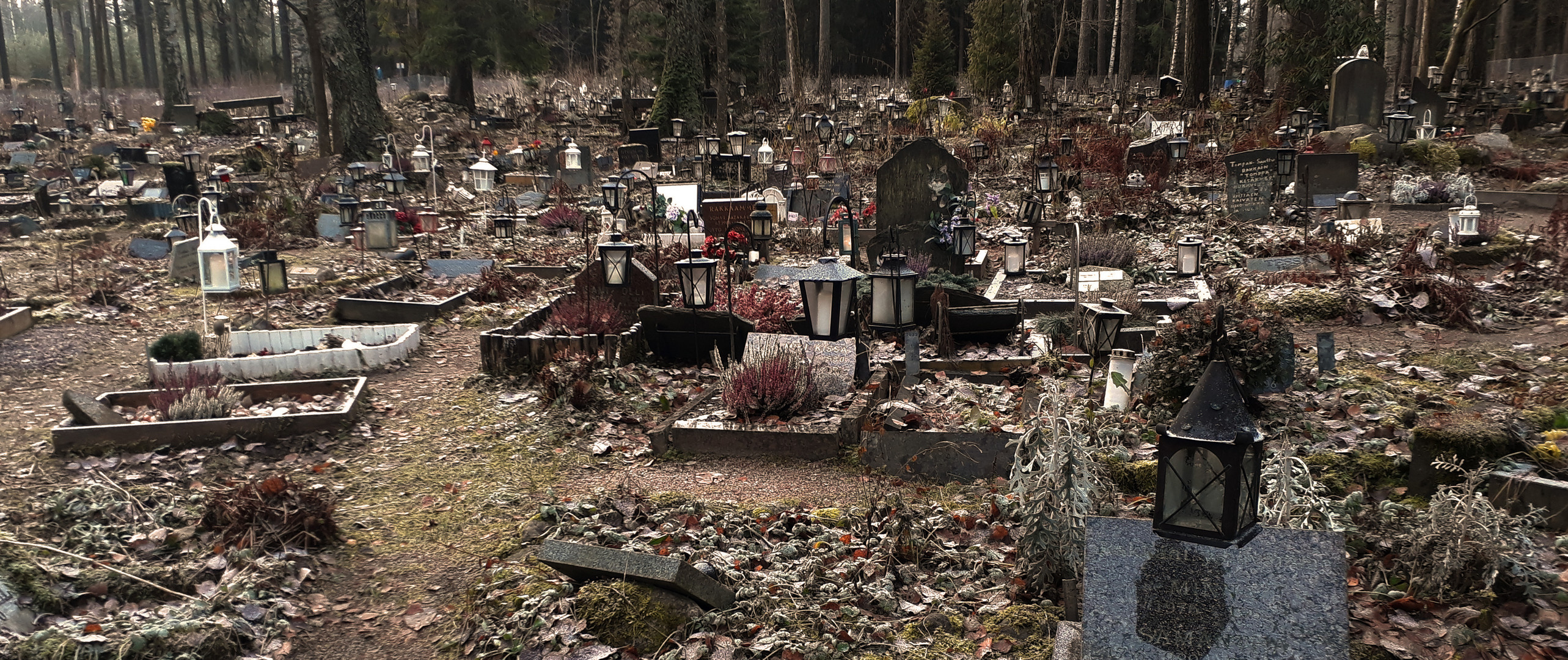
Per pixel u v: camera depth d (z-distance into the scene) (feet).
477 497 23.70
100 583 18.13
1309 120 87.35
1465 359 31.04
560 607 17.40
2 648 15.51
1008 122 107.34
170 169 72.69
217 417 27.50
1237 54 199.00
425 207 69.41
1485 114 96.78
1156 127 90.22
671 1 107.04
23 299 42.45
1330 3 97.96
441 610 18.56
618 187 57.31
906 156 47.47
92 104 156.56
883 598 17.52
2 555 18.02
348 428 27.96
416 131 110.42
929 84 136.98
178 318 41.50
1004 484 22.66
